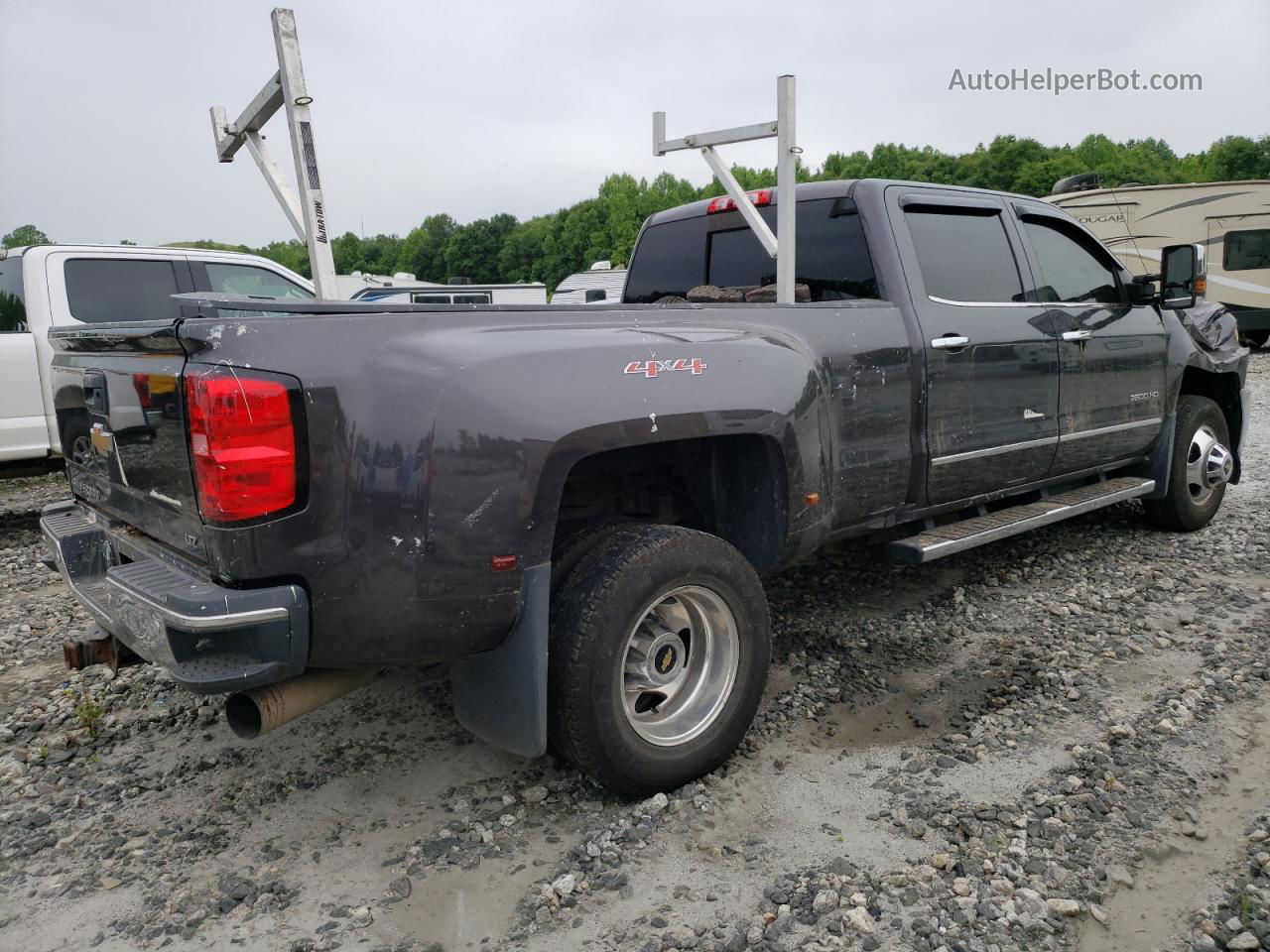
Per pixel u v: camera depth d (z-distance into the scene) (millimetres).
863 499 3484
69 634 4535
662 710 2902
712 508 3316
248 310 2357
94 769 3139
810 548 3289
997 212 4305
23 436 6496
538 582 2527
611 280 16266
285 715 2465
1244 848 2555
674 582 2750
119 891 2482
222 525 2219
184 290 7195
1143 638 4059
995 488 4184
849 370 3365
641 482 3268
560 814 2799
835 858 2539
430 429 2330
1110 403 4762
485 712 2668
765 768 3049
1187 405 5484
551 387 2498
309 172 2848
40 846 2684
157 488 2537
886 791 2881
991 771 2975
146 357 2492
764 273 4449
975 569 5102
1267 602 4461
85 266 6770
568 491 3121
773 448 3051
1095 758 3012
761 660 3016
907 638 4152
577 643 2582
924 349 3656
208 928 2320
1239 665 3723
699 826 2713
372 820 2799
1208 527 5887
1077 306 4555
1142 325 4980
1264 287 16578
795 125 3500
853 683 3691
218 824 2791
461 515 2377
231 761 3180
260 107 3230
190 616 2184
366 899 2420
